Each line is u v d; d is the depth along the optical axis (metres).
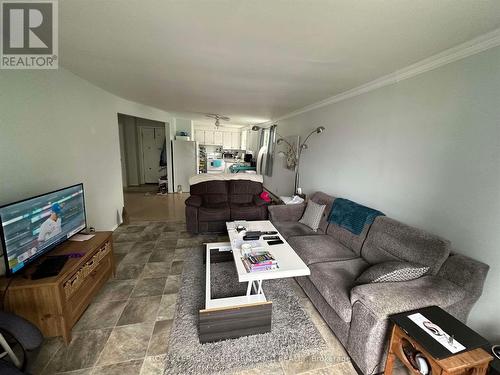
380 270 1.54
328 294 1.62
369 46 1.60
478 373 1.04
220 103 4.11
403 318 1.20
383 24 1.31
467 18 1.23
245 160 8.30
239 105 4.23
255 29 1.44
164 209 4.75
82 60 2.05
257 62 2.00
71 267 1.57
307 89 2.81
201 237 3.34
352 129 2.76
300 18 1.28
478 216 1.50
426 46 1.58
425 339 1.08
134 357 1.44
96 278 1.91
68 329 1.51
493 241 1.43
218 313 1.52
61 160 2.24
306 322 1.76
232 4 1.18
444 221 1.72
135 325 1.69
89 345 1.51
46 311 1.43
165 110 5.39
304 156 4.12
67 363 1.38
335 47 1.64
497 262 1.41
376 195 2.39
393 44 1.56
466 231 1.57
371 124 2.44
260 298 1.67
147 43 1.70
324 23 1.32
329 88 2.71
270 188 6.21
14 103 1.66
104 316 1.77
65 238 1.81
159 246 3.01
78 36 1.60
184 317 1.77
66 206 1.82
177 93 3.37
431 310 1.27
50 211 1.63
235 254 1.93
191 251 2.88
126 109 3.97
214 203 3.86
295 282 2.28
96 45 1.74
